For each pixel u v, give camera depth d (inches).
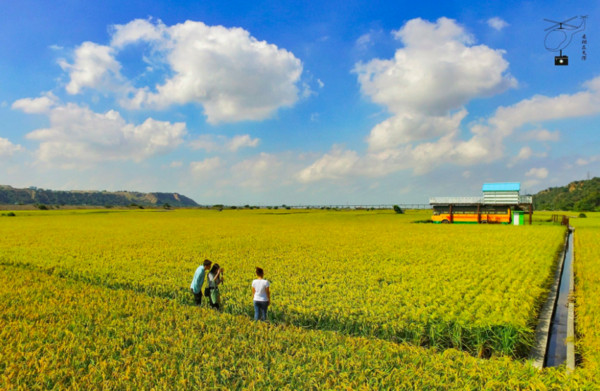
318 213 4933.6
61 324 481.7
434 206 2977.4
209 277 591.8
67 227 2447.1
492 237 1669.5
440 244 1396.4
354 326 509.7
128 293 661.9
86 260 1040.8
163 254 1159.0
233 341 419.8
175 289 705.0
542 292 696.4
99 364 366.3
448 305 560.4
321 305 568.1
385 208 6387.8
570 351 461.1
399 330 482.6
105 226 2554.1
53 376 340.5
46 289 689.0
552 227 2304.4
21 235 1851.6
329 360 371.2
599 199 6318.9
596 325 486.0
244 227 2461.9
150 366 359.9
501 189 2765.7
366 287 702.5
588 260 1067.9
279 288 694.5
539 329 540.7
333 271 868.6
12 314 526.6
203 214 4731.8
